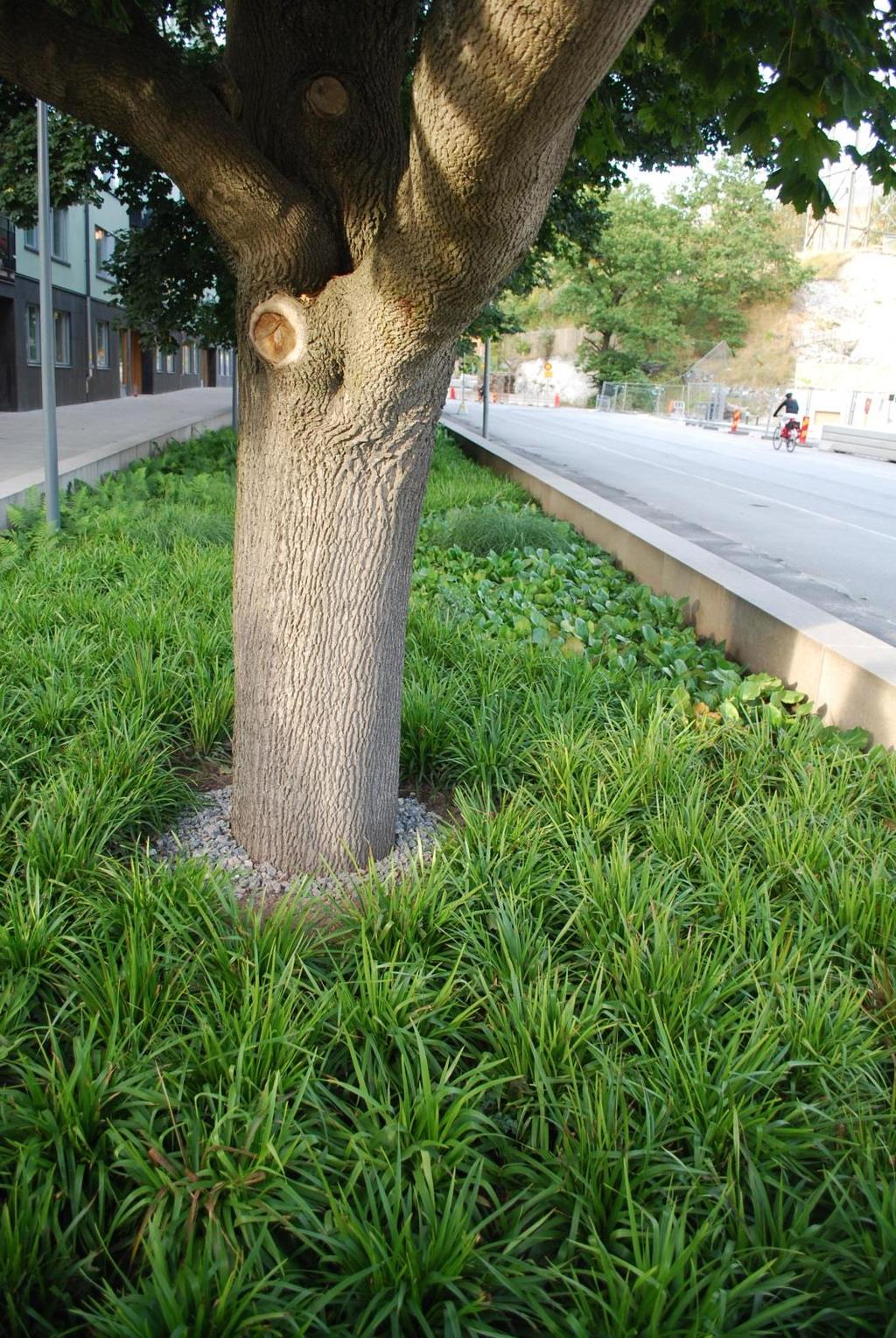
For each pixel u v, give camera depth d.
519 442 26.25
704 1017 2.68
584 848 3.51
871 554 11.61
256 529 3.48
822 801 4.07
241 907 3.42
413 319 2.87
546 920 3.30
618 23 2.13
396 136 3.20
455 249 2.62
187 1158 2.22
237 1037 2.53
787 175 3.96
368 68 3.14
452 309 2.83
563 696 5.10
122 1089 2.34
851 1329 2.00
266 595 3.50
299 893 3.24
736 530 12.98
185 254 13.25
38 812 3.49
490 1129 2.43
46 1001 2.81
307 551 3.40
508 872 3.40
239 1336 1.88
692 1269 1.95
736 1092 2.43
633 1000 2.77
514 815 3.77
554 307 64.12
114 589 6.73
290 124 3.14
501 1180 2.33
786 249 62.91
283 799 3.65
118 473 12.77
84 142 11.85
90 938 2.98
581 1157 2.23
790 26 3.58
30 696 4.54
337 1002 2.70
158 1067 2.42
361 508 3.37
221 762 4.61
